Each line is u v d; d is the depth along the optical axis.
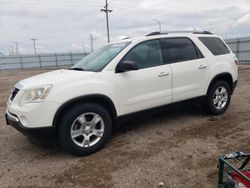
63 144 3.68
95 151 3.92
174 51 4.81
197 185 2.91
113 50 4.50
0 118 6.35
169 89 4.64
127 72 4.16
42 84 3.59
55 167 3.52
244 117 5.30
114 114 4.11
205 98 5.24
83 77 3.83
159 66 4.53
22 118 3.58
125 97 4.17
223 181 2.48
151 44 4.57
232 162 3.23
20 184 3.13
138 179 3.09
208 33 5.60
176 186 2.92
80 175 3.27
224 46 5.71
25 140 4.62
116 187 2.96
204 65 5.09
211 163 3.39
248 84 9.99
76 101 3.71
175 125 4.99
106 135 4.01
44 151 4.09
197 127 4.81
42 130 3.53
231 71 5.57
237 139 4.16
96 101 3.98
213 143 4.03
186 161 3.48
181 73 4.75
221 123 4.98
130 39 4.60
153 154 3.74
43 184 3.11
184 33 5.11
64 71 4.43
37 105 3.48
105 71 4.02
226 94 5.58
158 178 3.09
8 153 4.07
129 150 3.93
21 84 3.89
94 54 4.93
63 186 3.04
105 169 3.38
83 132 3.80
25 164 3.66
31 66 41.84
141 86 4.30
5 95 10.72
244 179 2.22
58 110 3.56
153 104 4.48
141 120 5.41
